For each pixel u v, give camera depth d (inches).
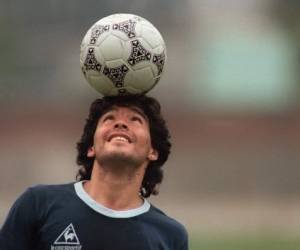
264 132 3376.0
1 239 623.5
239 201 2662.4
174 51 3722.9
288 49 3865.7
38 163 3038.9
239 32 3905.0
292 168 3021.7
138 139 636.7
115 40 650.8
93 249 614.5
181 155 3186.5
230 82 3688.5
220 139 3326.8
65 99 3464.6
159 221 635.5
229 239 1919.3
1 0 3740.2
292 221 2269.9
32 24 3740.2
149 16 3828.7
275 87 3713.1
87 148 665.0
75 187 633.0
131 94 658.8
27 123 3312.0
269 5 4077.3
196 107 3481.8
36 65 3612.2
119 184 631.8
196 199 2704.2
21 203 628.1
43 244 617.9
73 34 3730.3
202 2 4005.9
